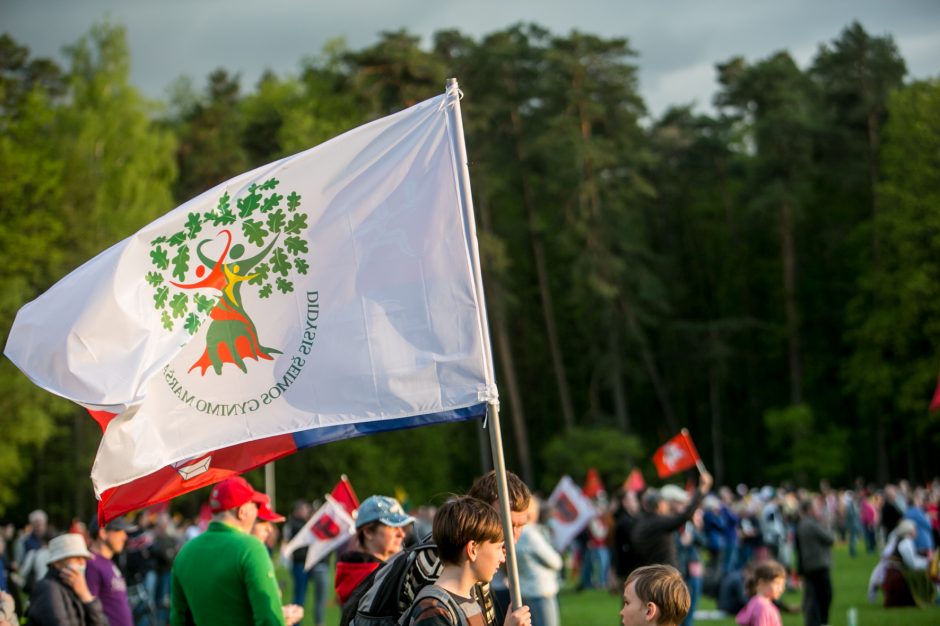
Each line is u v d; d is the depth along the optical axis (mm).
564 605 20719
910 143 58188
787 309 65188
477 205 58375
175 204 50031
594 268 58688
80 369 5637
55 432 42281
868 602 19375
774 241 70375
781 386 68688
